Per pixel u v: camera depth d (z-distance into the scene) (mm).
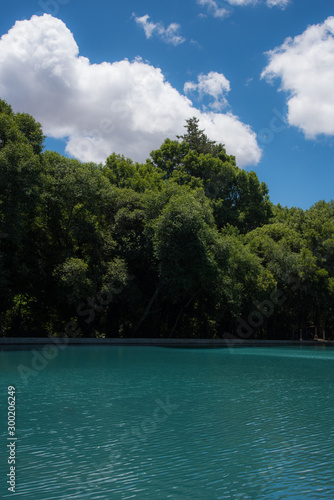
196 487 4285
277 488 4301
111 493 4094
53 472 4574
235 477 4566
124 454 5199
